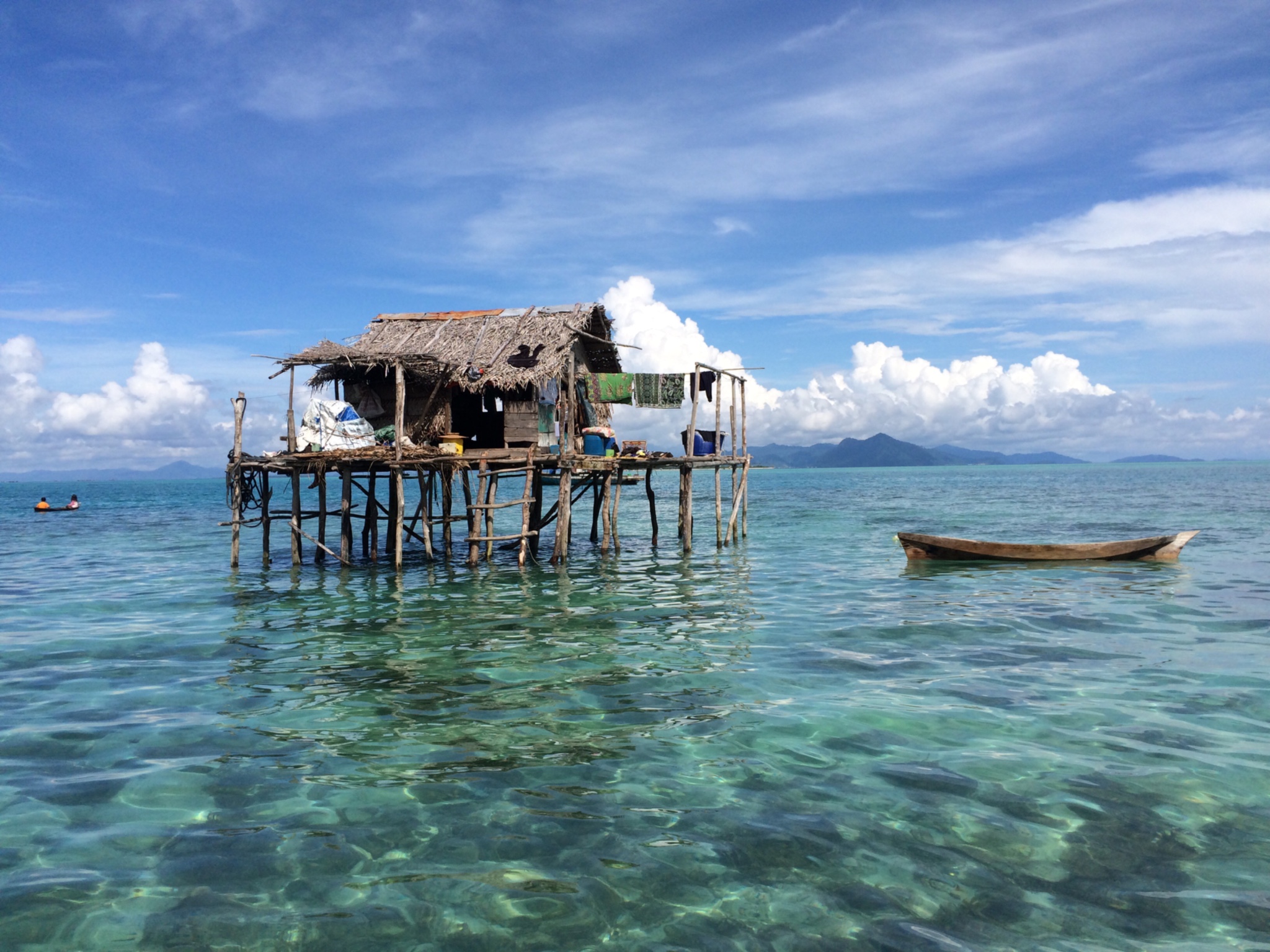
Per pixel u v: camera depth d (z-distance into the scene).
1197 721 8.73
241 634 14.01
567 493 22.00
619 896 5.43
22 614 16.09
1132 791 6.91
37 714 9.48
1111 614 14.66
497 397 23.73
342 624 14.78
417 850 6.08
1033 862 5.79
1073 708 9.21
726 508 51.97
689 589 18.47
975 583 18.59
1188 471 177.00
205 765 7.81
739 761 7.71
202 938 5.00
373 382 23.75
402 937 5.00
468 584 19.28
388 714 9.37
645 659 11.80
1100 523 36.88
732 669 11.18
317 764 7.82
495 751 8.10
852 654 11.95
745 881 5.59
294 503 21.64
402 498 20.91
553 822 6.50
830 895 5.39
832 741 8.20
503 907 5.32
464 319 24.80
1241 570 20.06
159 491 141.12
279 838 6.29
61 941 4.95
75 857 6.01
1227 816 6.45
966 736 8.30
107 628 14.59
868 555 25.19
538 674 11.04
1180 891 5.40
